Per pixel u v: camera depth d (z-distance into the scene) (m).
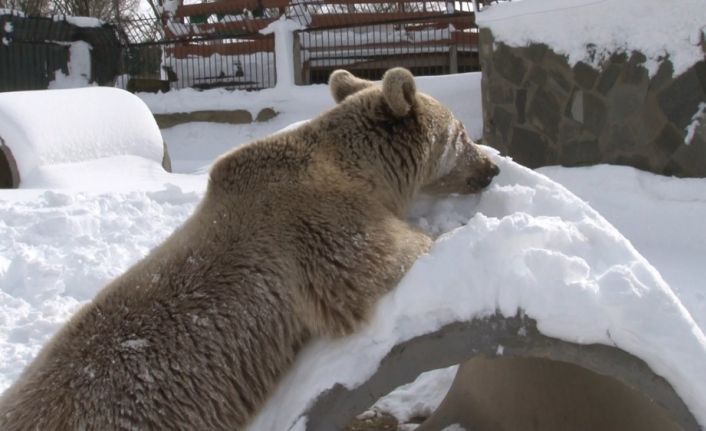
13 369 4.35
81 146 9.80
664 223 6.52
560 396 3.59
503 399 4.03
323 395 2.76
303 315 3.10
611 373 2.66
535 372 3.75
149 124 10.75
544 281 2.71
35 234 6.39
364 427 4.46
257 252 3.06
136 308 2.94
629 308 2.61
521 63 8.78
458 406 4.36
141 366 2.80
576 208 3.32
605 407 3.25
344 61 14.30
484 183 4.00
